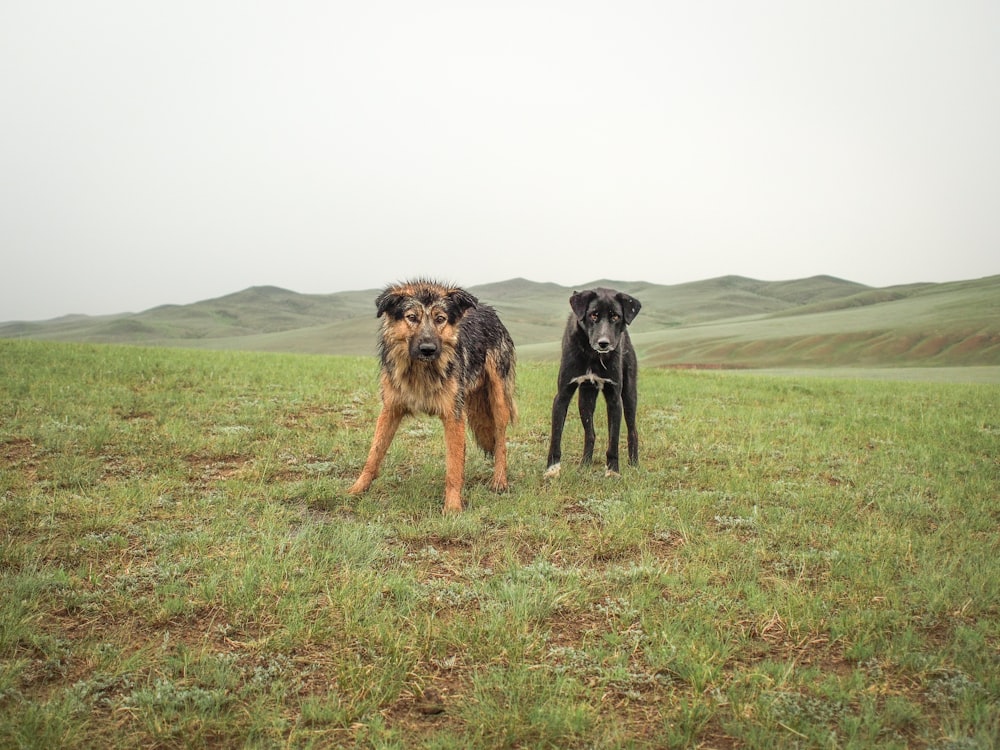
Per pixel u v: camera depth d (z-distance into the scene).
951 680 3.30
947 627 3.94
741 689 3.22
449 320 6.04
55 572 4.24
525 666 3.34
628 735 2.88
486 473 7.47
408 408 6.30
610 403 7.36
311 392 11.82
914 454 8.53
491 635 3.64
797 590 4.33
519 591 4.15
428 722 2.99
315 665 3.38
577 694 3.18
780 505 6.33
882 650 3.63
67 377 11.38
